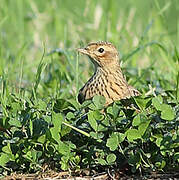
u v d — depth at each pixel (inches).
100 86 481.4
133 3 882.8
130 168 385.1
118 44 693.9
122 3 955.3
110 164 377.1
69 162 387.2
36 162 383.9
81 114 403.2
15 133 396.5
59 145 379.9
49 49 708.7
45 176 383.9
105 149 385.7
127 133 377.4
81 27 800.9
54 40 792.9
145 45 619.8
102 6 873.5
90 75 593.3
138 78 557.0
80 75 589.0
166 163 384.5
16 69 641.0
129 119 394.6
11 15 842.8
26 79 605.3
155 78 600.4
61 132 385.4
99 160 378.3
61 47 735.7
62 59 657.0
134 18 868.0
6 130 406.6
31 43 762.8
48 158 389.1
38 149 393.1
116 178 379.6
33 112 403.2
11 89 551.8
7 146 385.1
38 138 380.8
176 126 385.4
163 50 613.3
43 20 844.0
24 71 613.3
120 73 496.7
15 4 869.2
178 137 377.1
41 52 711.7
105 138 391.5
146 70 584.4
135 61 655.1
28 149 387.2
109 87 481.4
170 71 606.9
